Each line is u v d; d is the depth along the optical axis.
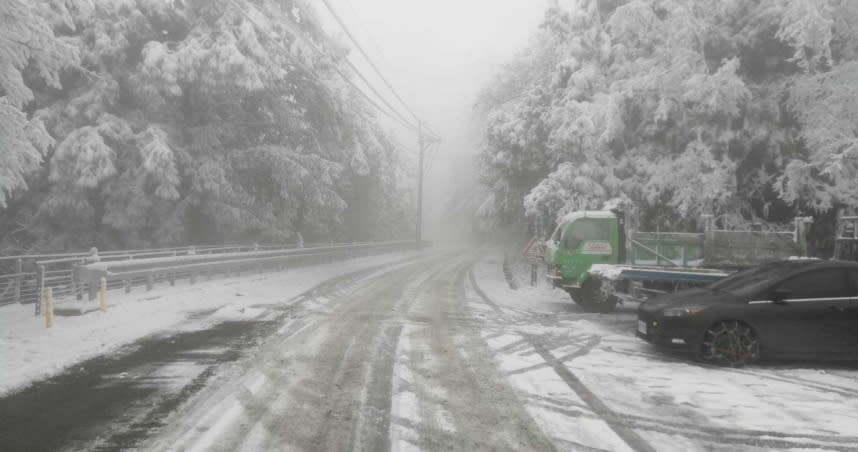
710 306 7.62
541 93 25.28
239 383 6.33
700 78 15.27
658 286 11.28
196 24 20.48
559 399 5.93
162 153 18.05
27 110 18.83
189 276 18.95
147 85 18.64
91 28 18.89
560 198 18.86
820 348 7.54
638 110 18.58
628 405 5.75
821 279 7.75
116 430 4.86
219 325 9.97
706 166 15.96
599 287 13.14
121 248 19.69
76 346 8.06
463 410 5.52
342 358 7.61
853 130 14.02
